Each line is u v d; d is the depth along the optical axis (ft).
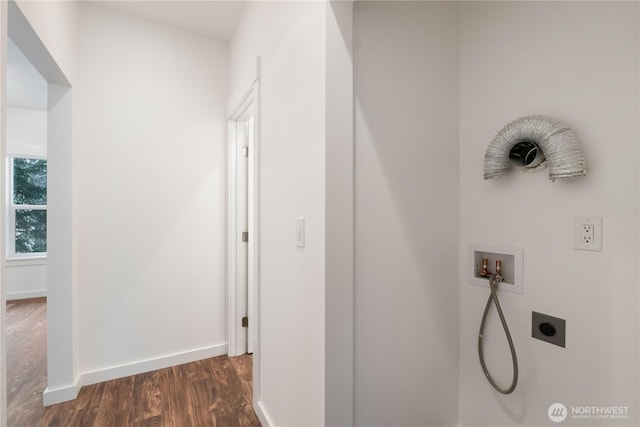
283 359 4.87
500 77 4.39
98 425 5.65
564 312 3.74
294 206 4.47
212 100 8.49
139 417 5.89
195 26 7.97
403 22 4.35
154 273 7.79
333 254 3.65
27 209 14.83
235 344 8.54
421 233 4.51
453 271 4.82
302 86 4.20
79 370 6.95
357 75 3.97
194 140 8.26
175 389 6.86
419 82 4.49
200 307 8.36
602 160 3.43
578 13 3.62
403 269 4.34
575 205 3.64
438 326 4.67
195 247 8.29
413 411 4.46
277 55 5.10
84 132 7.00
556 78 3.81
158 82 7.80
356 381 3.99
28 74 10.40
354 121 3.95
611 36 3.36
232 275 8.54
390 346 4.25
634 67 3.21
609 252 3.38
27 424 5.67
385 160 4.19
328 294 3.63
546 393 3.91
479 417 4.65
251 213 8.72
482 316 4.60
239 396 6.61
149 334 7.73
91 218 7.09
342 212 3.71
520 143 3.90
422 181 4.51
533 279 4.03
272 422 5.27
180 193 8.09
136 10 7.34
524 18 4.12
